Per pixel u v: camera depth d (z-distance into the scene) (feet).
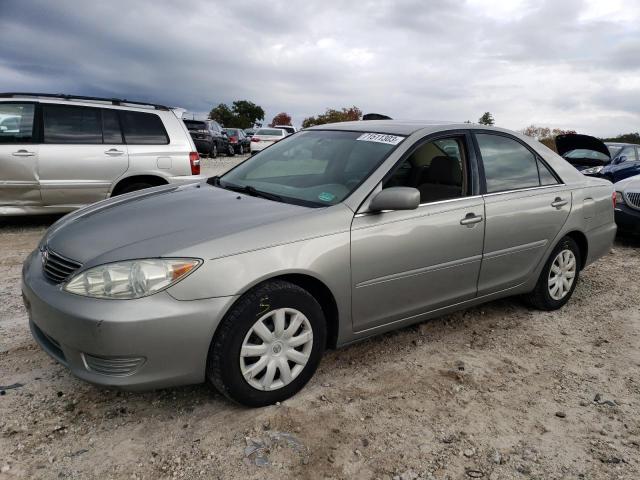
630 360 12.14
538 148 14.42
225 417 9.23
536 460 8.49
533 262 13.80
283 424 9.08
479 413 9.71
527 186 13.64
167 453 8.26
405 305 11.24
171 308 8.29
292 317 9.47
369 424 9.20
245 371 9.09
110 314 8.09
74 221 10.60
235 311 8.81
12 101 21.74
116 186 23.41
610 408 10.07
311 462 8.17
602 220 15.67
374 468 8.12
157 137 24.14
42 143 21.98
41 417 9.02
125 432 8.74
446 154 12.17
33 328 9.87
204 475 7.80
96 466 7.92
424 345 12.42
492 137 13.32
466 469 8.20
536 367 11.61
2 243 20.42
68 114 22.56
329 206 10.28
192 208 10.46
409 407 9.78
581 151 32.86
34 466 7.85
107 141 23.04
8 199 21.83
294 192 11.19
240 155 93.56
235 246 8.85
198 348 8.56
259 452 8.34
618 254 22.40
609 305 15.74
